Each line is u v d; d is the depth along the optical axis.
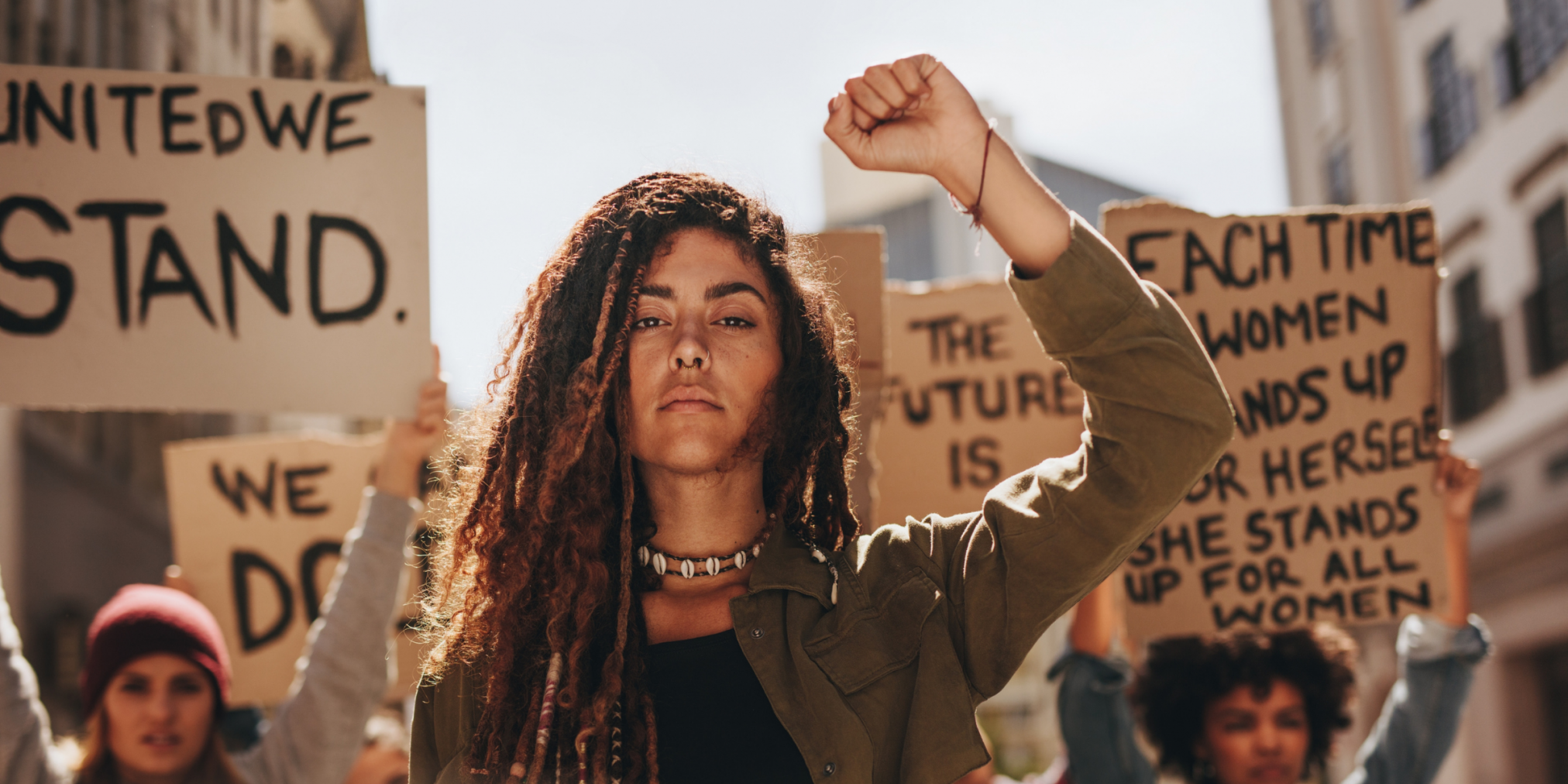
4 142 2.57
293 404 2.60
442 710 1.62
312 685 2.72
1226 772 3.10
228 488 3.70
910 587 1.56
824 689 1.48
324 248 2.65
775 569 1.58
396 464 2.77
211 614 3.62
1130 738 3.05
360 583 2.74
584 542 1.60
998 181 1.48
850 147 1.51
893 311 3.53
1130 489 1.46
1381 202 14.36
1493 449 12.31
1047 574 1.51
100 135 2.61
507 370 1.84
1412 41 13.89
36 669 12.70
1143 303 1.47
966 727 1.46
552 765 1.52
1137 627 3.01
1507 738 12.06
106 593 14.66
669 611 1.59
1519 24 11.59
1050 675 3.16
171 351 2.57
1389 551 2.99
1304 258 3.10
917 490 3.43
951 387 3.47
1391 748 2.96
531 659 1.59
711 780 1.45
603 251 1.70
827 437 1.71
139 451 15.67
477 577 1.68
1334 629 3.31
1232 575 3.01
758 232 1.70
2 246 2.54
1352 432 3.04
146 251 2.59
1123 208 3.13
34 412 12.73
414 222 2.68
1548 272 11.18
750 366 1.60
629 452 1.62
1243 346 3.08
